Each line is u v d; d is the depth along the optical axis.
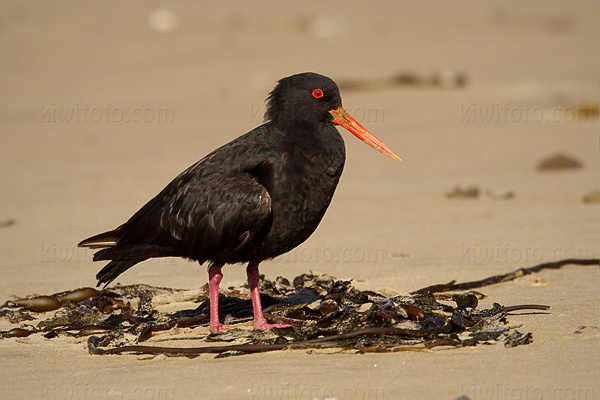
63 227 15.62
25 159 22.33
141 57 38.03
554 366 7.48
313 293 10.71
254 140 9.59
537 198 16.92
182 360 8.24
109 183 19.23
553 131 23.39
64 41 42.38
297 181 9.25
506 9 49.88
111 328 9.45
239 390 7.23
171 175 19.70
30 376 7.88
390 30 43.28
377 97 28.11
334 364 7.83
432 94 28.31
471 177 18.97
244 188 9.00
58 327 9.74
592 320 8.96
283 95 9.77
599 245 13.12
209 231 9.10
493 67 33.38
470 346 8.20
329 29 43.34
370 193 17.67
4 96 31.77
